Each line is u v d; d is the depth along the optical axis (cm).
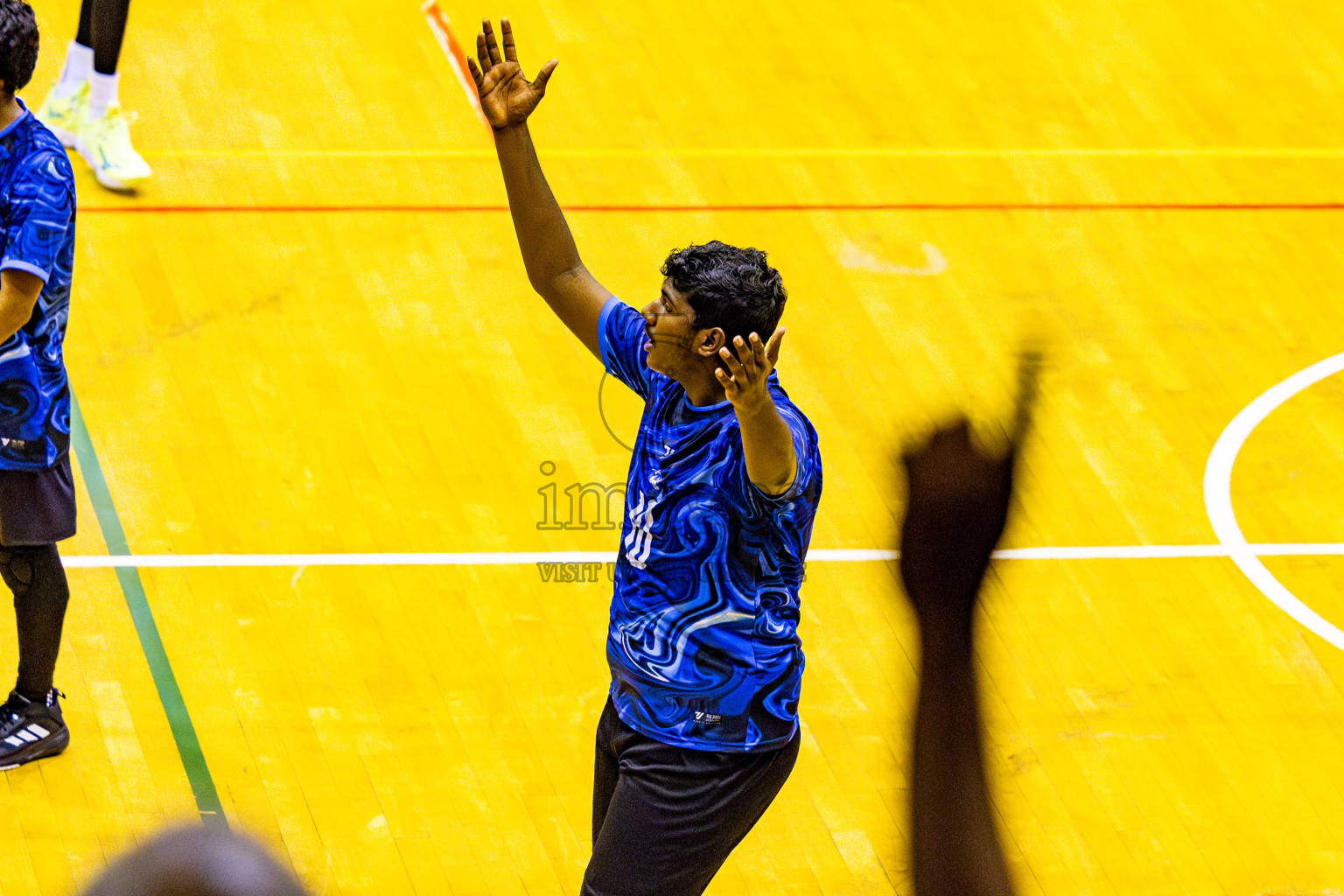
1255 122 2394
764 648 765
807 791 1246
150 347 1770
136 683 1323
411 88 2317
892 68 2470
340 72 2338
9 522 1109
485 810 1217
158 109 2214
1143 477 1670
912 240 2077
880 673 1385
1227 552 1562
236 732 1279
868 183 2192
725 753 775
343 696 1328
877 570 1519
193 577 1457
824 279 1984
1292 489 1659
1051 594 1491
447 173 2138
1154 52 2559
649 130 2273
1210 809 1242
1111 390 1808
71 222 1061
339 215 2034
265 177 2097
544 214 848
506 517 1570
